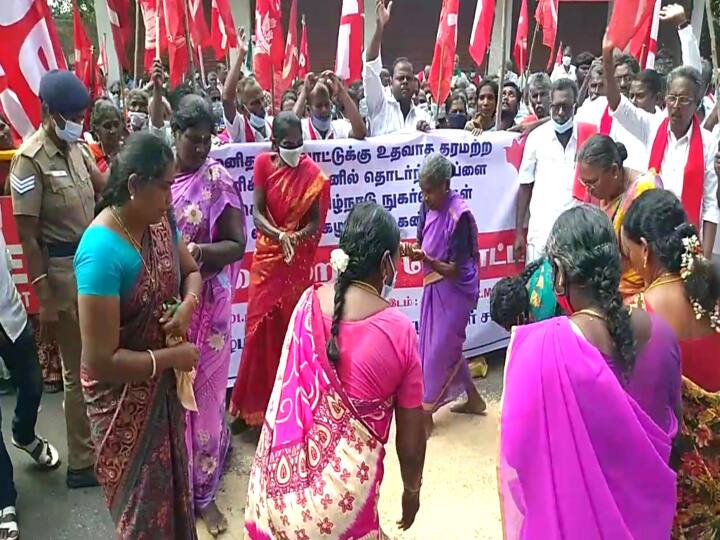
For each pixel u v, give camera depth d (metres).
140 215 2.16
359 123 4.55
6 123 4.50
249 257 4.45
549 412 1.66
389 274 2.04
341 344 1.95
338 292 1.99
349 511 1.90
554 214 4.54
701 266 1.90
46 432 4.11
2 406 4.40
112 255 2.11
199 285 2.59
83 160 3.49
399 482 3.56
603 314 1.70
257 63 6.68
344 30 5.55
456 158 4.76
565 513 1.64
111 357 2.15
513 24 18.77
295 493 1.92
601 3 20.70
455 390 4.12
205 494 3.25
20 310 3.42
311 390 1.94
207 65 14.84
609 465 1.64
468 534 3.15
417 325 4.90
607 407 1.62
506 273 5.04
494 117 5.98
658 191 2.06
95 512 3.36
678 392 1.79
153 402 2.33
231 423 4.20
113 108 4.07
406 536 3.13
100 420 2.32
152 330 2.30
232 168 4.28
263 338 3.93
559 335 1.69
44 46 3.96
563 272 1.74
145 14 6.46
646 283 2.07
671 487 1.69
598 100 4.70
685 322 1.93
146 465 2.34
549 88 5.75
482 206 4.89
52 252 3.33
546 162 4.58
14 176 3.20
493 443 3.97
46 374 4.67
